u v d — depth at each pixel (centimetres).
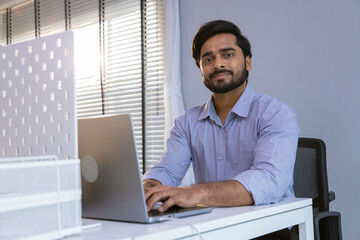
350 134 221
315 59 236
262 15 259
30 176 73
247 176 118
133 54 347
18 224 70
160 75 312
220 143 164
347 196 221
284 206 113
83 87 380
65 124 83
